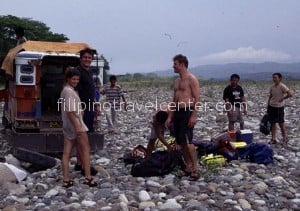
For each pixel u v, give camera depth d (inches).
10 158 440.5
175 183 382.0
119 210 313.7
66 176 377.1
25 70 484.4
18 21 2549.2
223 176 395.9
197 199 340.2
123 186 378.9
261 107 1144.8
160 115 428.5
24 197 354.3
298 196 353.4
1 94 597.9
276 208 328.2
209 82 2583.7
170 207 319.3
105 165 463.5
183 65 389.4
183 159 412.5
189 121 388.2
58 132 498.0
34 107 490.9
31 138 483.8
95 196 350.6
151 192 359.3
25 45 504.7
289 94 572.1
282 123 584.4
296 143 596.7
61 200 344.5
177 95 391.5
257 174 414.9
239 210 315.9
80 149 392.2
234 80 580.4
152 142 451.5
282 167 453.4
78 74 376.2
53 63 538.9
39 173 421.1
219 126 770.2
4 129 619.5
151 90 1930.4
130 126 791.1
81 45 524.7
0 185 380.2
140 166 406.6
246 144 485.4
